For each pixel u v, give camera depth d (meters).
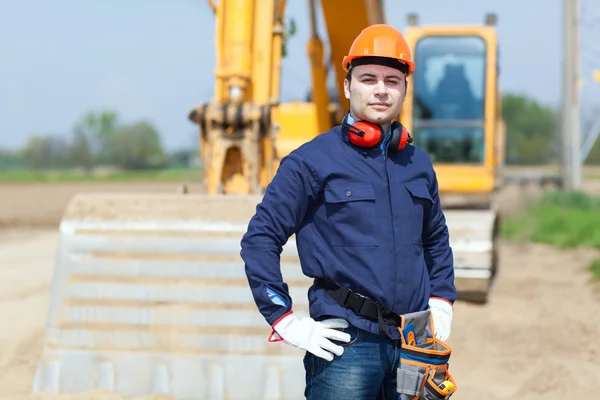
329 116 10.88
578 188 26.17
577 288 10.60
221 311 5.40
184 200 5.66
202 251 5.50
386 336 3.07
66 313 5.47
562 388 6.07
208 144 6.77
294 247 5.47
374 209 3.05
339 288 3.07
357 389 3.05
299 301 5.39
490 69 12.04
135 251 5.54
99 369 5.36
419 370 3.02
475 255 8.93
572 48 26.38
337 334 3.00
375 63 3.08
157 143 136.62
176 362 5.33
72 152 106.00
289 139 11.07
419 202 3.16
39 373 5.39
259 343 5.33
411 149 3.23
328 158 3.09
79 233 5.59
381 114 3.09
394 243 3.06
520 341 7.55
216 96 7.05
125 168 101.06
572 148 26.22
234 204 5.62
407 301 3.07
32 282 11.26
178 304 5.43
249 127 6.75
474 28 12.06
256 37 7.30
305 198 3.09
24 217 23.88
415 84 12.16
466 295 9.15
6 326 8.04
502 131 12.98
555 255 14.24
